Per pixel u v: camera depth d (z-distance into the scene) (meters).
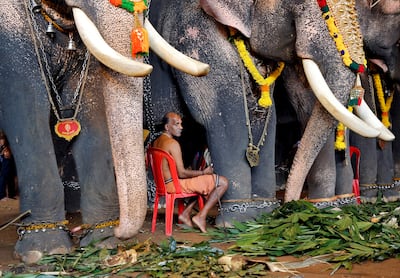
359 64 5.01
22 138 4.17
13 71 4.14
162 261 3.99
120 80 3.88
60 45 4.30
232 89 5.50
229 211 5.40
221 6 5.36
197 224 5.30
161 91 5.93
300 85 5.98
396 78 6.91
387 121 7.06
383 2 6.34
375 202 6.76
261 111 5.59
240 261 3.90
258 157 5.50
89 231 4.39
